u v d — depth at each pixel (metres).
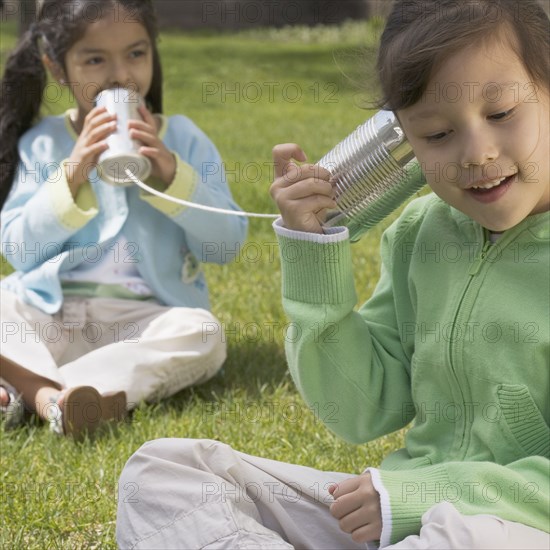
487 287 2.28
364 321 2.52
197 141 4.42
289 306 2.43
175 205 4.05
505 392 2.22
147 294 4.18
